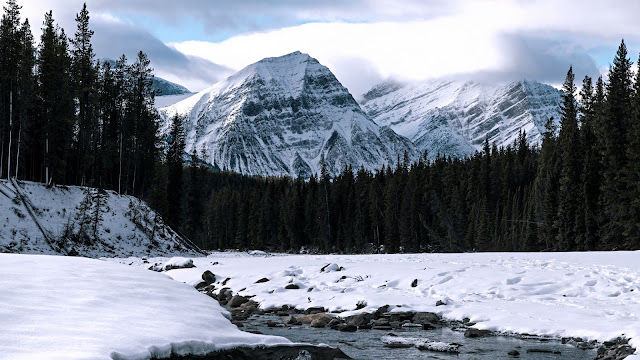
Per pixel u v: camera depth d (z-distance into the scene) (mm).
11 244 54531
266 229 137875
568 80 89312
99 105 84312
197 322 11977
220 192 170000
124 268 17828
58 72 69438
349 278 29469
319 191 130250
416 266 30750
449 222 105062
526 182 119312
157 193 85375
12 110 65812
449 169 118500
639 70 60156
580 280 23625
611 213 62094
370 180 127250
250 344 11688
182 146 100562
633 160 59344
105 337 9492
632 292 21156
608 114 64938
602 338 16469
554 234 76000
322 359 12492
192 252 76250
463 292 24281
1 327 9336
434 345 16766
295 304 25688
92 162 76750
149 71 91062
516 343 17359
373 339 18531
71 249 58656
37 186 64375
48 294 12359
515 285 24172
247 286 30406
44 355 7988
